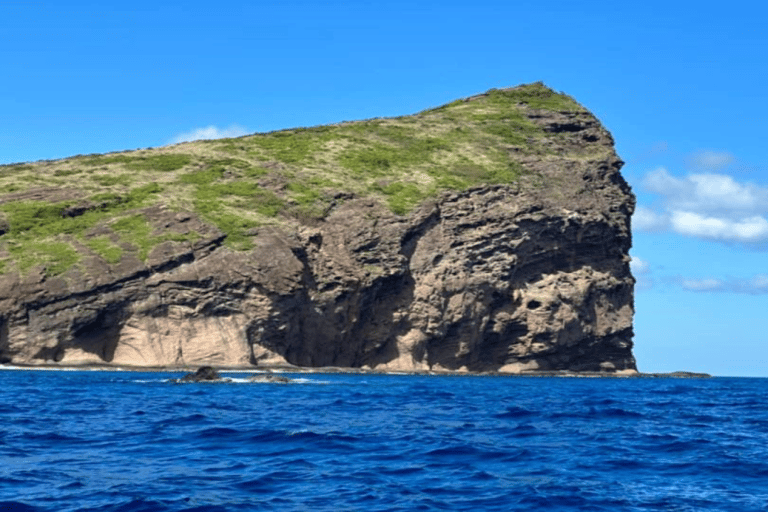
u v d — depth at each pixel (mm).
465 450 32125
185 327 109188
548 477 26984
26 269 108000
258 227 118375
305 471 27375
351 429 38344
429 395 66812
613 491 24969
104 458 29688
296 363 115438
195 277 110438
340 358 119062
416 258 125375
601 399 66312
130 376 91000
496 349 129625
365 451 31672
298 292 113625
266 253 114688
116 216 119125
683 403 64125
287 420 42406
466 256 127188
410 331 122375
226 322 110250
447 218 130000
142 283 109500
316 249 120625
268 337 111688
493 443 34312
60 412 45812
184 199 123875
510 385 91625
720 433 40594
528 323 129375
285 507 22453
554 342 130000
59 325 105625
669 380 130000
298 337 115250
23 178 131250
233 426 39125
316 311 116375
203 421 41438
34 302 105812
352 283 118250
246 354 109312
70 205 120312
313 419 43219
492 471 27891
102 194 123438
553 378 120188
